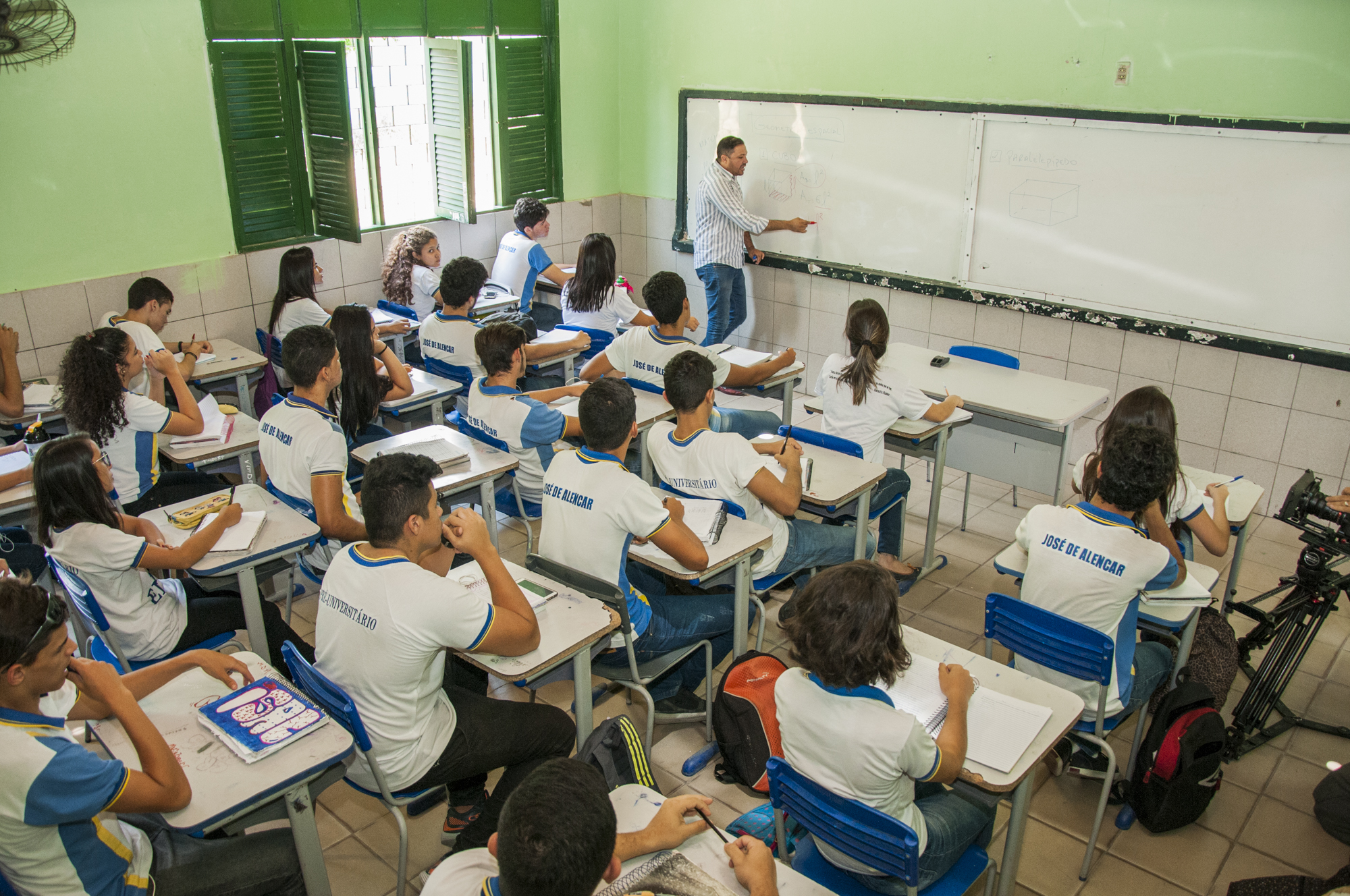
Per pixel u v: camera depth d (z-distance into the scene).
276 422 3.00
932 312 5.41
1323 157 3.92
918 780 1.85
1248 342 4.29
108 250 4.66
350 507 3.09
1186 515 2.78
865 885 1.94
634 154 6.78
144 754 1.71
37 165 4.36
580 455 2.60
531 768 2.34
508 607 2.21
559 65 6.31
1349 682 3.32
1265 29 3.95
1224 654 2.90
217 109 4.88
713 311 6.06
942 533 4.36
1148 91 4.33
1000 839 2.62
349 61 5.41
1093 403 3.85
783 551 3.12
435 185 5.86
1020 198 4.86
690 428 2.92
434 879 1.52
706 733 3.00
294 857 1.96
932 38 5.00
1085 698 2.48
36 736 1.64
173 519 2.79
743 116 5.98
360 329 3.54
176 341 4.83
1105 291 4.70
